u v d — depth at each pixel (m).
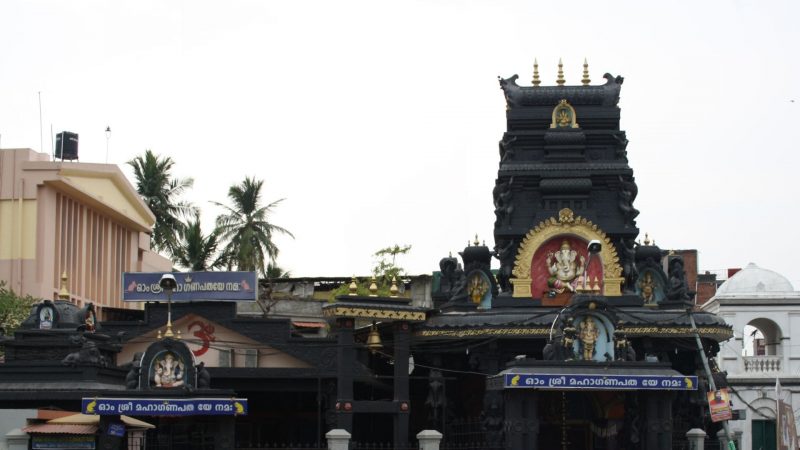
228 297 58.12
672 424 55.69
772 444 74.62
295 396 61.50
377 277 83.44
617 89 61.69
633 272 59.78
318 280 87.50
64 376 51.88
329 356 57.12
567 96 61.53
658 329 57.22
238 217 92.12
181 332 58.09
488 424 53.44
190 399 47.41
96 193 81.88
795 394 74.88
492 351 57.25
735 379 74.81
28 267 73.44
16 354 54.44
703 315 58.19
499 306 58.91
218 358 57.66
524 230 60.00
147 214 91.06
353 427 60.41
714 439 58.75
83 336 53.69
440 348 58.09
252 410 61.47
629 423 54.47
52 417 47.47
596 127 61.31
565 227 59.47
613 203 60.53
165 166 97.69
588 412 57.53
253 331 57.78
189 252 93.06
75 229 79.06
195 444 50.91
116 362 57.31
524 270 59.22
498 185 60.75
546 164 60.72
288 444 61.19
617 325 53.88
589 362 51.84
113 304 85.38
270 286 84.31
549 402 57.59
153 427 49.41
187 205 97.75
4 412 47.53
